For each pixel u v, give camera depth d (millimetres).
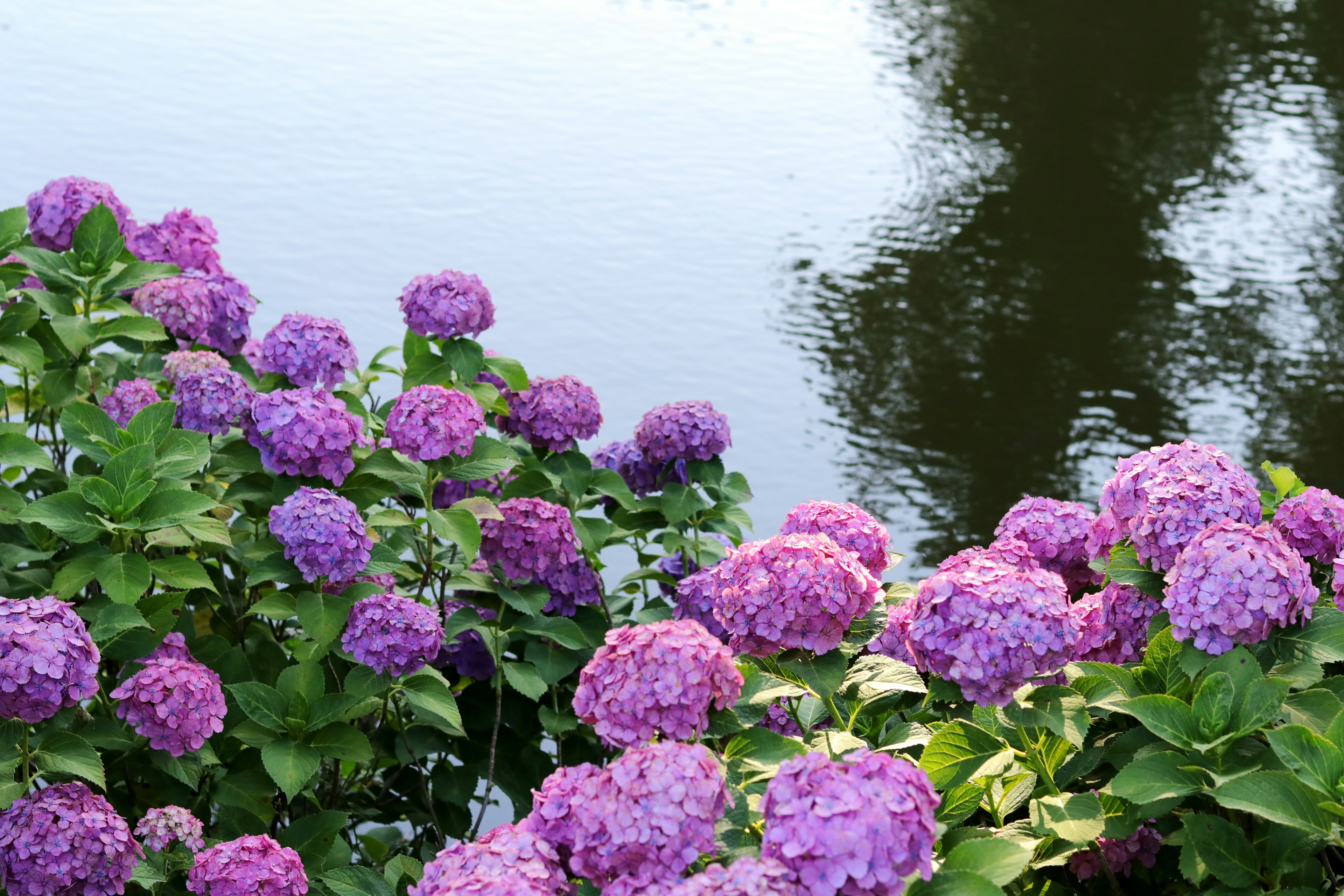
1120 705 2334
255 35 14422
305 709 3275
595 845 1954
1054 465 7789
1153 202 12078
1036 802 2430
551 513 3803
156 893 3094
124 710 3064
